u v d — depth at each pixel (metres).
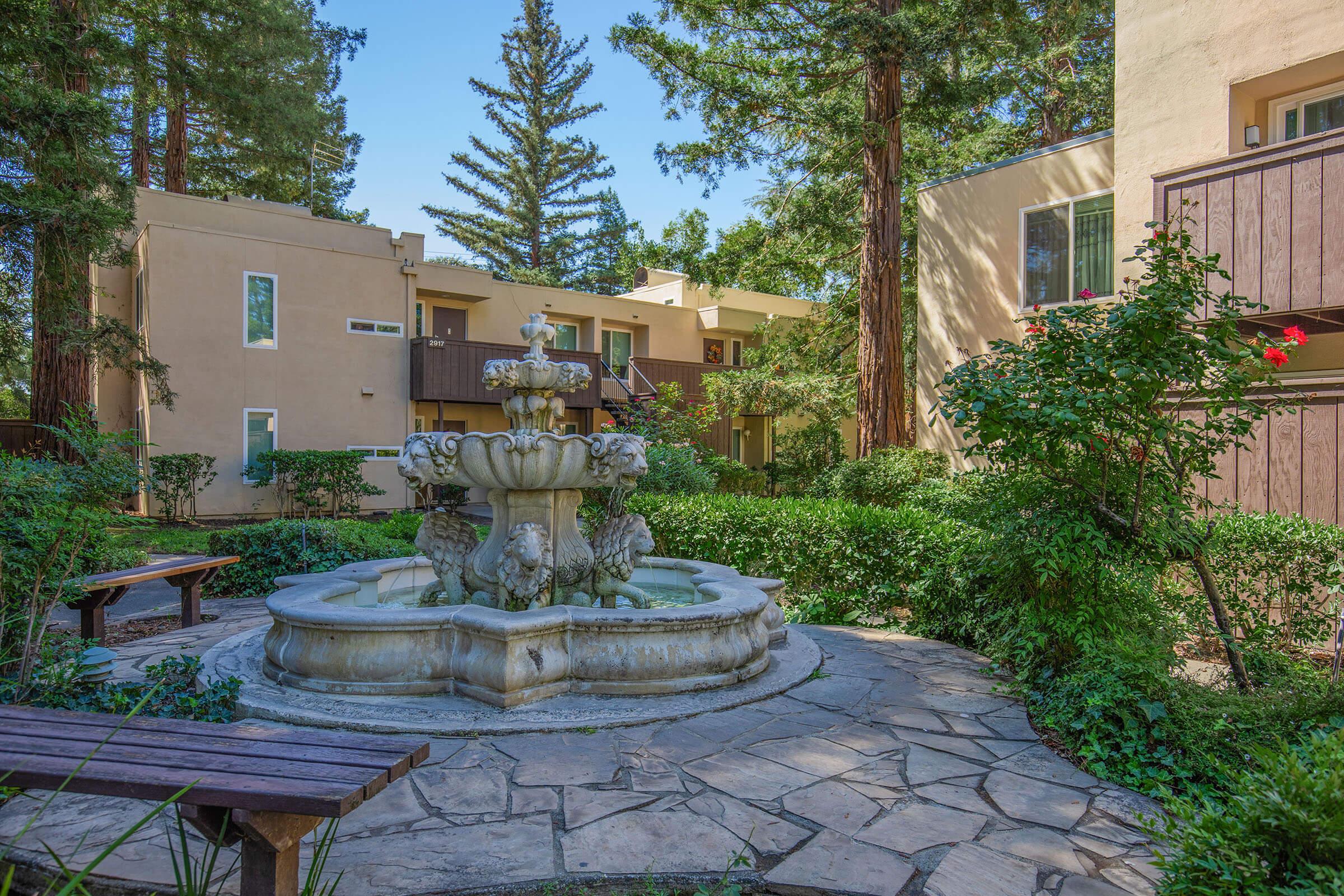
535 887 2.53
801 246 18.09
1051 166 12.03
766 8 14.26
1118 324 4.10
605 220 39.75
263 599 8.17
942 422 13.54
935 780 3.44
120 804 3.09
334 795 1.97
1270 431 6.85
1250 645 4.73
